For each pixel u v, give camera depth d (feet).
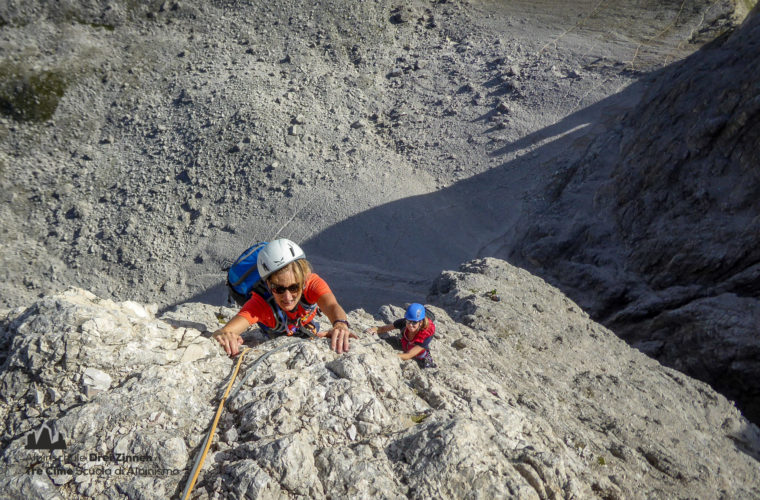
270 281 13.83
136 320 14.85
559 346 27.37
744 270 59.98
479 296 29.30
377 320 23.66
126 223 126.11
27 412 12.14
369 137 142.10
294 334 15.79
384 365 14.92
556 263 85.05
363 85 154.81
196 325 17.42
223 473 11.19
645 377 28.14
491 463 12.19
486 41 163.63
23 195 132.46
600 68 147.84
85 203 129.90
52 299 14.39
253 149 135.74
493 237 114.83
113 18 163.94
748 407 55.21
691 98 74.33
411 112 148.36
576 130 132.67
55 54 154.51
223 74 153.48
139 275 118.32
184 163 135.85
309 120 143.13
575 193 94.63
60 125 145.07
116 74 154.40
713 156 67.51
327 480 11.50
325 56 161.27
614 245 77.97
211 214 127.44
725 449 24.47
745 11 158.81
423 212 123.65
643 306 67.21
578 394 23.04
